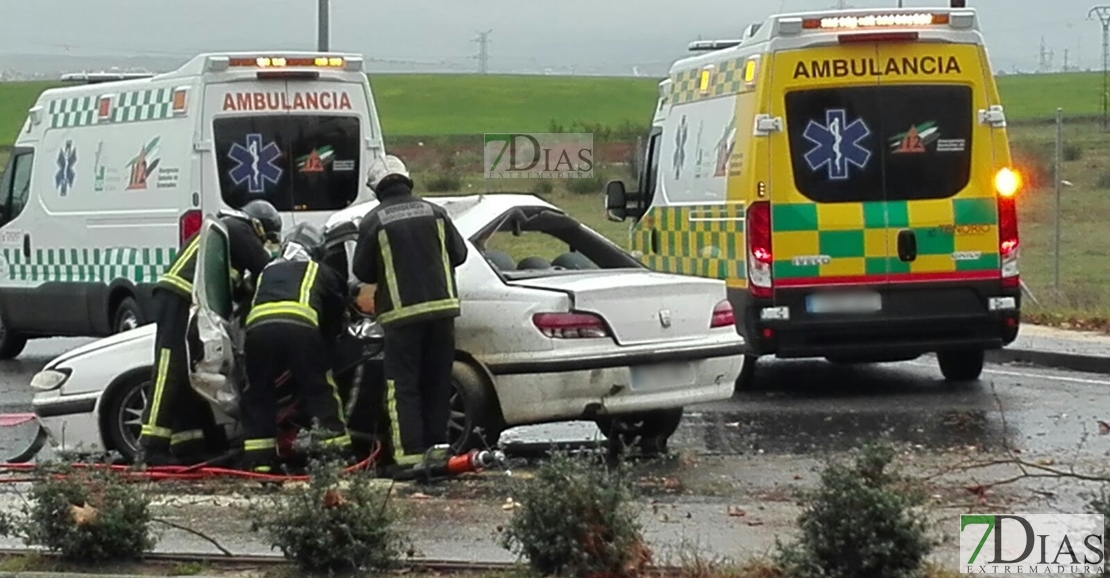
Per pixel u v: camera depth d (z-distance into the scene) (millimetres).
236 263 11203
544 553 7824
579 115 88188
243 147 16406
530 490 7930
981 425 13102
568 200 42000
